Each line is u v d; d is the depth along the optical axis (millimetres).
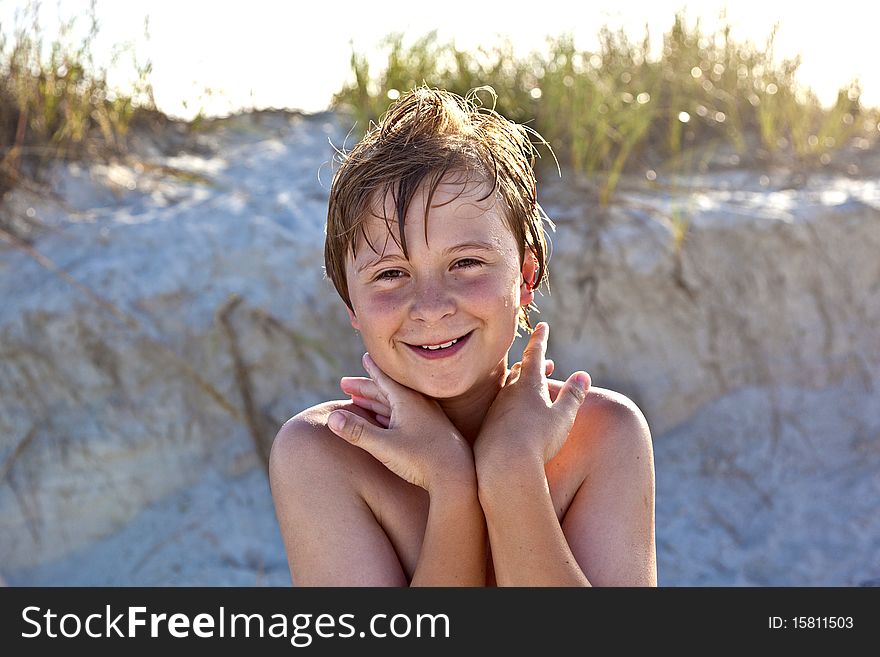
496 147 1631
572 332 4543
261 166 5215
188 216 4621
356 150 1655
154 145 5359
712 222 4703
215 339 4203
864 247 4824
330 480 1619
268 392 4246
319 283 4422
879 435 4684
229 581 3836
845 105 5867
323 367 4320
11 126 4973
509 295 1579
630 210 4766
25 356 4027
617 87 5688
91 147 5074
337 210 1624
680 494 4426
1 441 3955
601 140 5102
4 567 3834
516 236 1610
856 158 5613
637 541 1616
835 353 4781
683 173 5281
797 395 4719
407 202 1527
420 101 1663
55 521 3926
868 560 4094
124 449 4020
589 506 1628
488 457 1526
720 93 5832
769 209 4844
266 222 4566
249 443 4184
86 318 4098
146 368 4109
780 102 5867
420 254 1535
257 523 4070
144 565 3885
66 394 4043
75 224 4547
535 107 5250
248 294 4297
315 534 1600
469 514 1531
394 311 1548
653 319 4613
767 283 4723
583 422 1694
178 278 4293
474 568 1535
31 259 4352
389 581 1576
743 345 4695
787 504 4398
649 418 4609
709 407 4676
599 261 4578
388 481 1651
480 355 1568
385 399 1704
